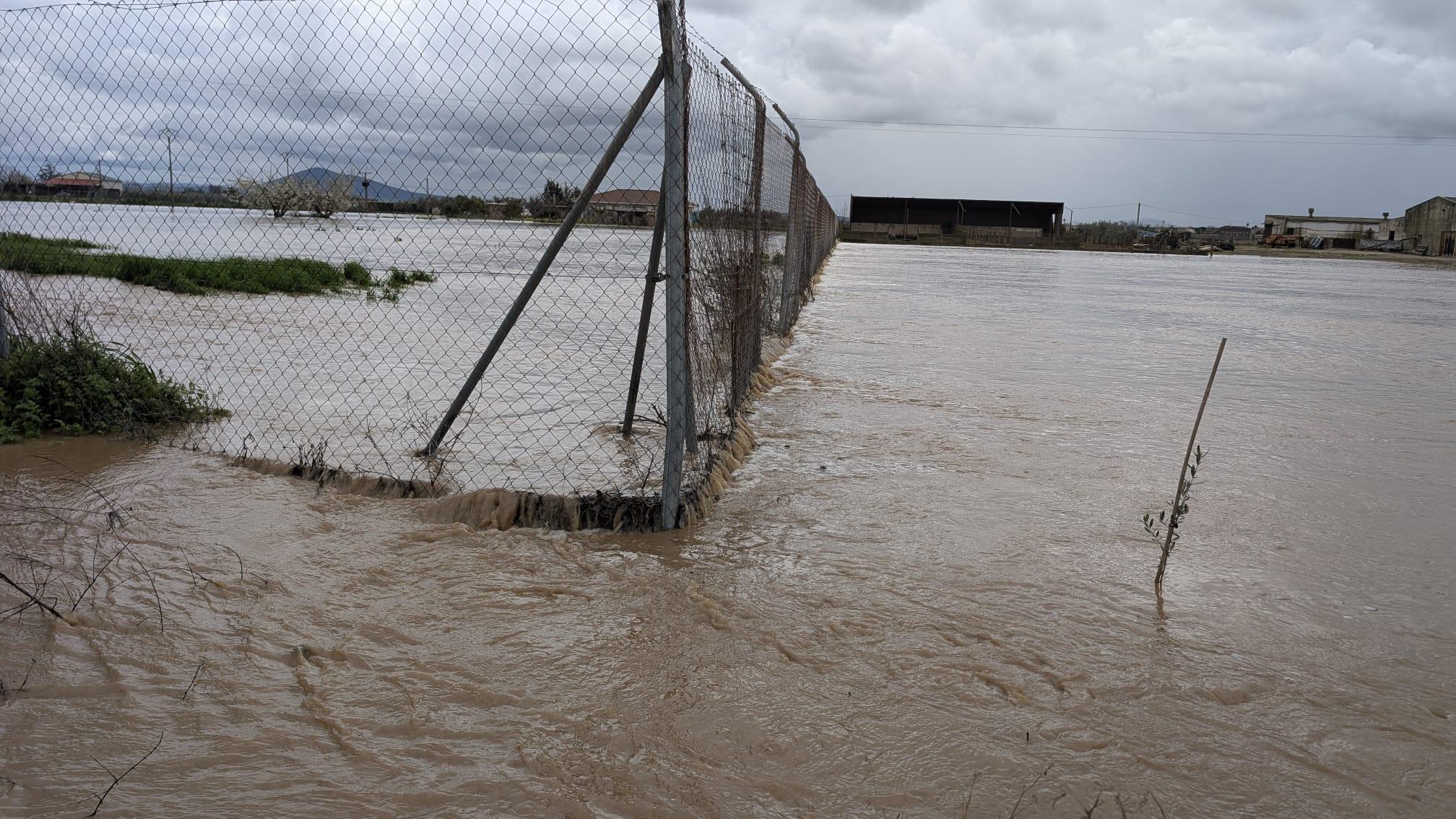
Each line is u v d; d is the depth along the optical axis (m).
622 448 6.13
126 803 2.50
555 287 17.58
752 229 7.38
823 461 6.28
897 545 4.68
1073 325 15.84
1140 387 9.63
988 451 6.66
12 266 6.71
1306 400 9.14
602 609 3.82
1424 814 2.68
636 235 6.07
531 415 7.04
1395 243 94.12
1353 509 5.50
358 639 3.47
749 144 6.94
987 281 28.66
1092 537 4.90
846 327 14.21
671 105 4.54
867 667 3.39
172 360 8.91
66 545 4.23
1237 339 14.57
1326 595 4.23
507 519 4.79
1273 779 2.82
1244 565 4.58
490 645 3.47
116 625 3.49
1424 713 3.23
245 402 7.16
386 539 4.48
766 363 9.77
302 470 5.37
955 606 3.96
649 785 2.66
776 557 4.47
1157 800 2.68
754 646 3.53
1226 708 3.22
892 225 90.50
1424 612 4.09
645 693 3.16
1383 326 17.62
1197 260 63.56
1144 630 3.79
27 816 2.44
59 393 6.29
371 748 2.79
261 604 3.72
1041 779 2.76
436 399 7.50
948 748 2.90
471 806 2.55
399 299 15.36
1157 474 6.16
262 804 2.53
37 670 3.16
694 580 4.14
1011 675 3.37
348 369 8.76
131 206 6.05
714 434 6.16
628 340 11.16
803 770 2.76
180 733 2.84
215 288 14.89
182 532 4.45
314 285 15.95
